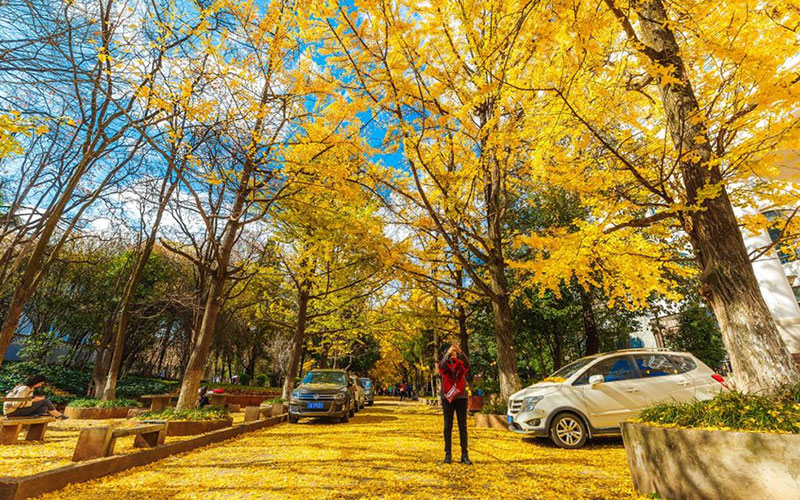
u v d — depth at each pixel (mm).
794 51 3264
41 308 16812
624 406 5770
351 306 14391
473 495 3211
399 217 7066
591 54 3484
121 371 19859
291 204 8430
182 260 18703
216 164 6434
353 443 5949
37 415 5984
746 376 3473
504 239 9406
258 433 7367
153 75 5242
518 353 16984
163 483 3572
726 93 3621
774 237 10125
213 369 31266
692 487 2855
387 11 4043
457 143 6371
